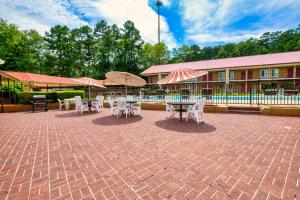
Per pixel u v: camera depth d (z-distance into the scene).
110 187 2.53
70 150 4.08
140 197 2.30
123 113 9.91
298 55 23.19
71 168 3.14
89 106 11.13
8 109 11.91
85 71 42.41
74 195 2.34
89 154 3.82
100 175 2.88
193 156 3.66
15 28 29.70
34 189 2.48
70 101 13.95
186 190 2.45
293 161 3.33
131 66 42.44
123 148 4.19
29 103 13.15
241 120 7.42
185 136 5.18
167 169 3.08
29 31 36.53
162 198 2.27
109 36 43.34
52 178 2.79
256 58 26.12
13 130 6.18
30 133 5.73
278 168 3.06
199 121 7.35
